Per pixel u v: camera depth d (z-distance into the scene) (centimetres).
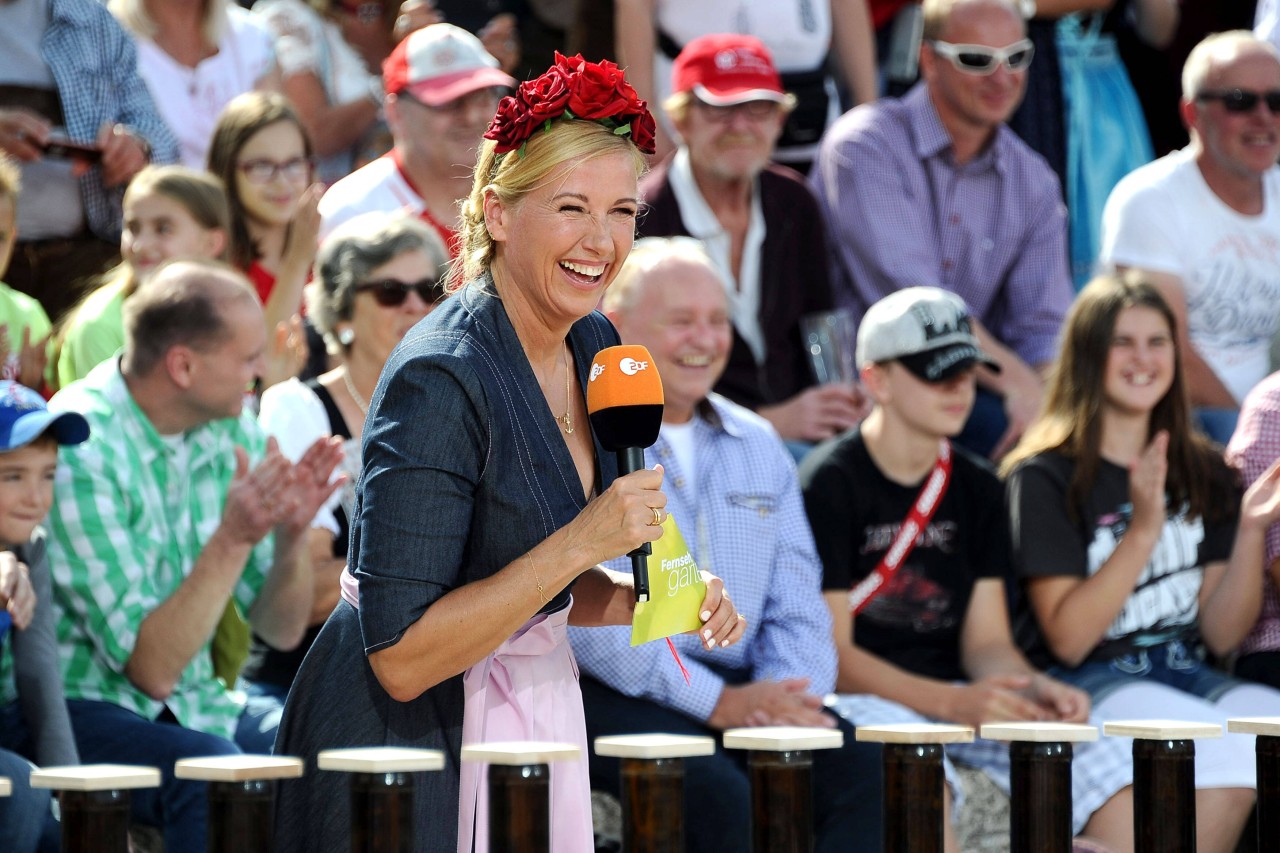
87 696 1550
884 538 1892
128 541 1552
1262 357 2436
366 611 983
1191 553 1981
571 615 1151
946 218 2402
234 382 1595
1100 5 2705
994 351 2311
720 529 1767
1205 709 1838
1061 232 2462
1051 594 1933
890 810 1059
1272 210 2428
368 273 1756
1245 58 2348
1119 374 1947
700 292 1784
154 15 2319
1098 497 1950
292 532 1596
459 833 1063
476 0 2769
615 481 987
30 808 1326
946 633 1917
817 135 2544
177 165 2122
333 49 2641
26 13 2102
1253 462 2062
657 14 2508
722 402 1850
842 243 2395
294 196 2075
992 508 1934
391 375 1007
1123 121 2717
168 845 1473
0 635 1416
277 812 1064
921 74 2752
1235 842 1786
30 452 1427
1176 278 2359
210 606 1523
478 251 1066
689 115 2227
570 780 1096
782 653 1761
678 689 1659
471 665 1002
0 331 1767
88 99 2123
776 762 998
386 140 2627
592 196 1008
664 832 965
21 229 2050
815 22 2534
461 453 992
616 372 1048
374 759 911
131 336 1595
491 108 2220
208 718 1617
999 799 1791
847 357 2258
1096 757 1802
